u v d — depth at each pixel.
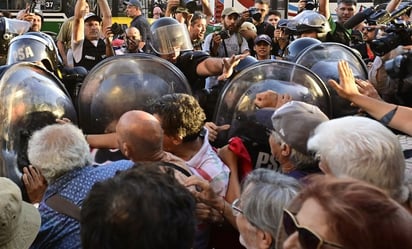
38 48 3.35
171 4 6.03
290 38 5.41
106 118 2.96
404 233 1.03
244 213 1.93
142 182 1.57
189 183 2.25
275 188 1.89
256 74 3.13
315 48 3.70
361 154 1.78
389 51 3.31
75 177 2.22
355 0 5.72
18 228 1.99
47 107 2.85
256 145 2.81
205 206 2.26
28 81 2.88
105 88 2.97
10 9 12.36
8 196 1.93
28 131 2.77
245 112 2.94
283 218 1.21
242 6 11.80
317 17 4.66
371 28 4.69
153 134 2.36
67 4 12.78
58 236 2.13
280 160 2.38
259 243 1.90
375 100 2.44
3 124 2.74
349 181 1.16
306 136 2.28
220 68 3.35
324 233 1.07
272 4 10.76
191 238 1.59
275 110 2.69
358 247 1.03
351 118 1.95
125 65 3.04
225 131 3.01
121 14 11.15
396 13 4.71
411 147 2.40
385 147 1.79
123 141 2.38
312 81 3.16
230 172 2.69
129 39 4.68
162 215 1.51
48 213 2.17
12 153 2.75
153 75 3.02
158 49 3.59
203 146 2.64
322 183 1.16
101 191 1.56
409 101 3.16
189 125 2.56
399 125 2.33
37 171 2.43
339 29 4.95
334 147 1.83
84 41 5.13
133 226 1.48
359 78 3.40
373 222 1.04
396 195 1.78
